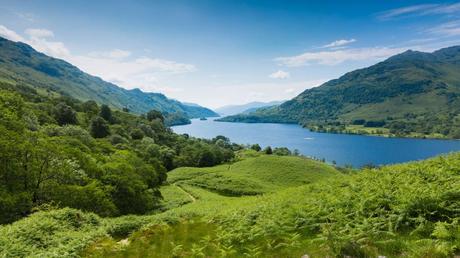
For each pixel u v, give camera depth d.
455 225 10.75
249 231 15.68
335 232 12.50
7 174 32.69
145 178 67.31
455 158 20.17
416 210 12.59
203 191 78.12
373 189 16.89
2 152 32.34
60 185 36.53
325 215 15.48
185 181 91.00
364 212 14.28
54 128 95.56
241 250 13.91
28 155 35.28
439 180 15.84
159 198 67.94
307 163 106.94
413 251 9.74
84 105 197.12
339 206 15.81
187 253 15.02
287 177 92.75
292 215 16.41
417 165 20.47
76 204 35.72
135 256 15.40
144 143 147.75
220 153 152.62
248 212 19.64
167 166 134.12
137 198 53.84
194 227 19.30
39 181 35.19
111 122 185.50
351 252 10.56
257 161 109.50
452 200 12.74
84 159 49.22
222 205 31.77
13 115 54.06
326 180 25.00
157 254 15.43
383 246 10.58
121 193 50.50
